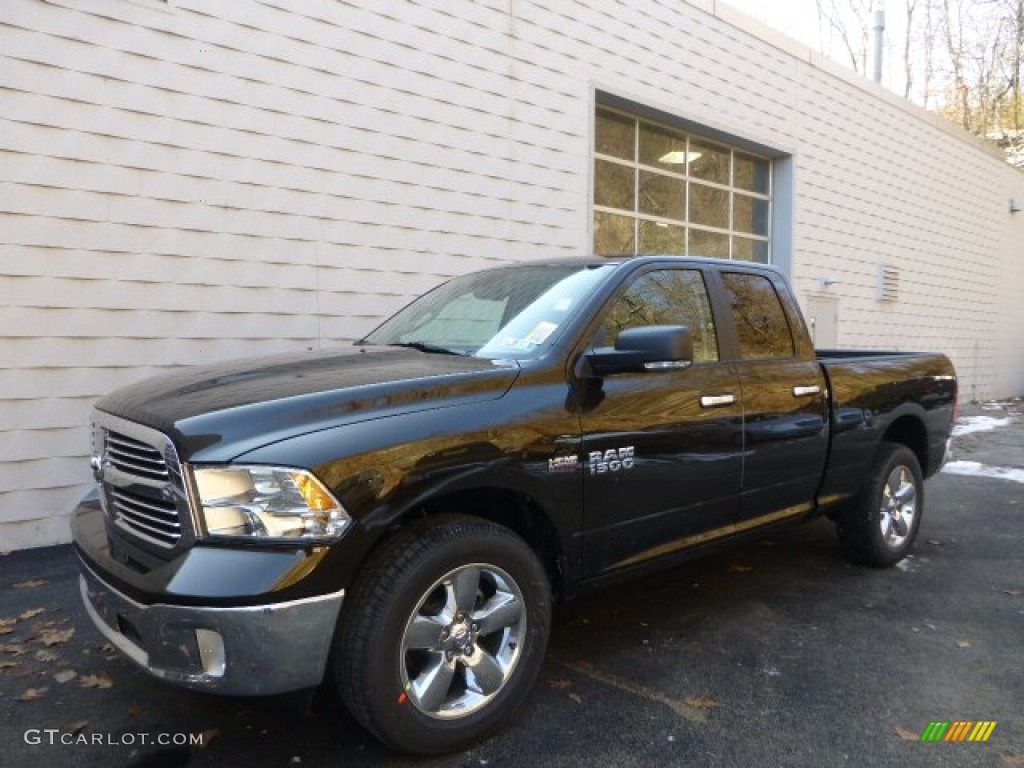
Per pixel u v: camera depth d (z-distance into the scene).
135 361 5.46
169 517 2.45
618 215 9.62
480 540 2.69
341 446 2.45
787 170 11.84
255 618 2.26
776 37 11.32
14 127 4.90
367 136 6.64
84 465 5.28
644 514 3.33
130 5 5.30
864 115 13.32
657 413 3.36
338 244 6.50
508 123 7.77
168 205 5.55
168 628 2.30
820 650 3.63
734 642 3.72
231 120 5.82
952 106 29.77
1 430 4.96
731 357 3.89
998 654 3.61
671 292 3.73
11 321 4.96
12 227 4.93
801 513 4.30
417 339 3.76
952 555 5.27
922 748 2.78
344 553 2.38
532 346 3.18
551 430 2.94
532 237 8.05
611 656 3.55
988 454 9.68
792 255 11.95
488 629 2.74
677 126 10.18
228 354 5.91
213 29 5.70
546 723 2.93
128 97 5.34
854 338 13.51
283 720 2.94
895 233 14.35
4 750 2.73
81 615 3.96
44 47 4.98
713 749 2.76
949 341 16.36
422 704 2.56
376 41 6.66
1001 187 17.94
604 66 8.77
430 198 7.13
